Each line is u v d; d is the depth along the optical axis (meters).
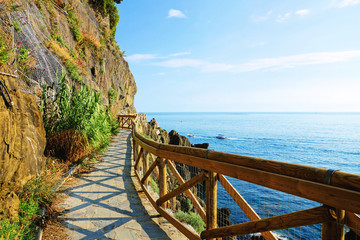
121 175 6.29
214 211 2.48
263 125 181.75
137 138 6.38
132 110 31.00
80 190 4.98
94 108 7.44
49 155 5.99
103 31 20.94
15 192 3.40
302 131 128.00
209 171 2.48
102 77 17.34
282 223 1.64
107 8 22.61
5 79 3.46
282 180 1.64
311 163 48.62
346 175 1.28
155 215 3.96
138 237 3.19
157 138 28.14
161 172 3.88
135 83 31.16
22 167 3.66
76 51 13.52
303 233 8.93
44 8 10.92
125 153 9.25
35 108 4.67
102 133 9.16
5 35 4.43
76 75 10.37
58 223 3.48
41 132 4.74
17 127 3.49
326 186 1.35
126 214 3.95
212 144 73.06
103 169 6.75
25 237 2.85
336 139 92.19
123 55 26.70
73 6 14.78
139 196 4.85
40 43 8.42
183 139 34.97
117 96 21.66
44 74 7.43
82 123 6.66
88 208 4.12
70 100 7.02
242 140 85.19
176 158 3.20
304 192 1.48
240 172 2.03
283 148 66.88
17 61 6.11
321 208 1.39
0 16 4.46
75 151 6.38
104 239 3.11
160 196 3.89
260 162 1.85
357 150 65.06
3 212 2.86
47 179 4.35
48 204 3.93
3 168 3.04
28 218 3.23
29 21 8.08
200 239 2.67
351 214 1.31
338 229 1.33
